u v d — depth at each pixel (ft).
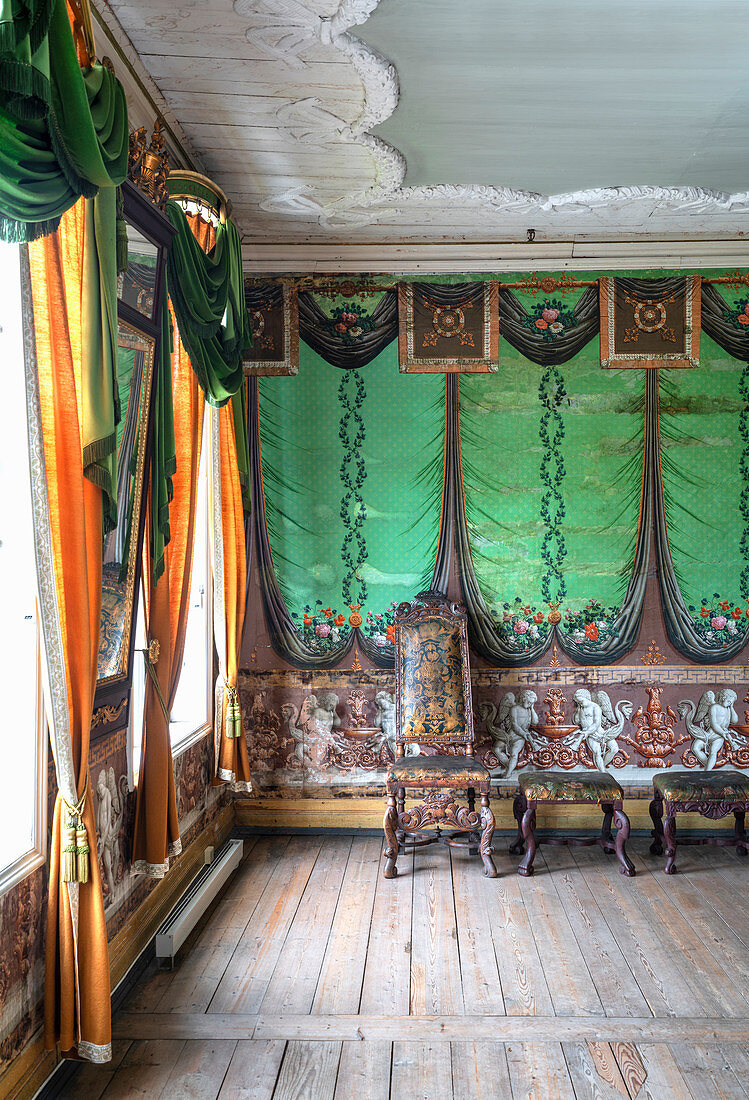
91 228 7.22
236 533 14.06
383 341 16.14
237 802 16.05
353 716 16.06
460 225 15.01
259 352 16.17
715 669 15.97
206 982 10.18
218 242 11.72
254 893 12.97
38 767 7.68
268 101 10.59
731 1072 8.34
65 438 6.95
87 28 7.02
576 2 8.65
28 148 5.59
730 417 16.02
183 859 12.59
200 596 14.33
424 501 16.12
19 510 7.70
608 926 11.71
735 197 13.91
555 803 15.07
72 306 7.20
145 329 9.18
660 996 9.78
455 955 10.85
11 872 7.20
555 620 16.05
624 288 16.05
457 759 14.39
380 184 13.12
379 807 15.94
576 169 12.85
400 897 12.80
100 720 8.83
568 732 15.97
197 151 12.06
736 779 14.16
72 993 7.50
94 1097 8.00
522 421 16.11
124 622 9.17
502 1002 9.68
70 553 7.04
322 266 16.06
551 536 16.10
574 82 10.29
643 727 15.96
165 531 9.89
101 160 6.43
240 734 14.15
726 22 9.05
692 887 13.17
